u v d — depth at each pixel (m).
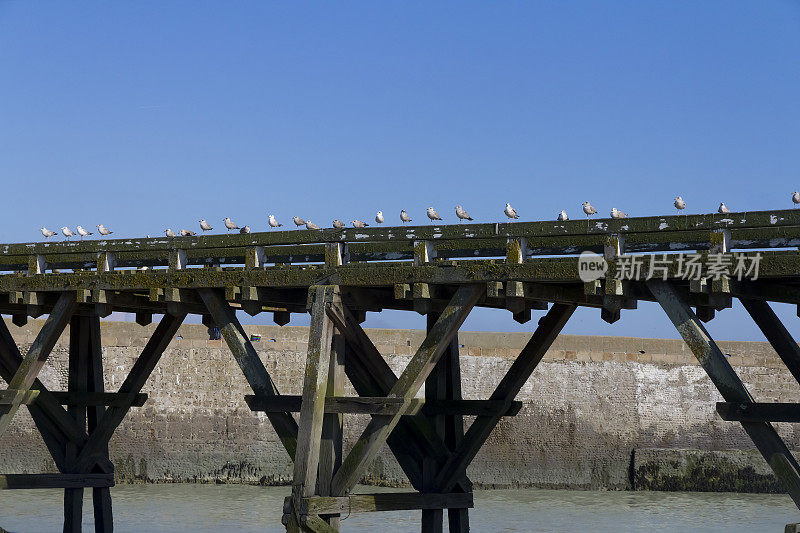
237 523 25.59
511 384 15.23
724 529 25.84
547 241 13.40
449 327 12.55
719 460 32.50
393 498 13.94
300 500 12.63
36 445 31.36
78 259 16.23
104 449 18.17
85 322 18.58
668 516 27.78
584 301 13.76
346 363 14.23
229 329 14.05
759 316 13.89
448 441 15.78
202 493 30.64
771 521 27.11
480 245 13.55
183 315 18.22
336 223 15.05
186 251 14.66
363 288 13.74
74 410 18.33
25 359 15.39
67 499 17.86
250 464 32.59
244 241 13.96
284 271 13.52
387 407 12.63
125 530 24.30
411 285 12.87
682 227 11.16
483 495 31.47
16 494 29.86
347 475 12.85
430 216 18.75
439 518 15.11
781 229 12.80
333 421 13.09
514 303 12.34
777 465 10.70
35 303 15.56
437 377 15.81
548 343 15.29
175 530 24.42
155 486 31.97
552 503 29.92
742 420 10.80
